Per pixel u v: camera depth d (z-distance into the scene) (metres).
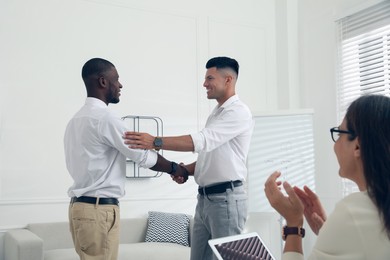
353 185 4.44
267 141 4.44
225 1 5.09
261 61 5.27
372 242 0.89
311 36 5.09
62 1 4.16
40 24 4.05
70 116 4.11
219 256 1.09
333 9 4.77
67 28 4.16
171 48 4.69
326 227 0.96
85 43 4.24
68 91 4.12
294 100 5.22
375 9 4.30
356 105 1.00
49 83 4.04
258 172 4.38
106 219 2.06
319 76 4.96
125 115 4.40
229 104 2.41
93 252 2.04
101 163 2.08
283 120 4.48
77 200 2.07
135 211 4.36
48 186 3.96
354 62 4.51
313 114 4.71
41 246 3.10
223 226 2.30
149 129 4.50
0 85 3.85
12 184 3.83
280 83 5.30
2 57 3.88
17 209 3.84
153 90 4.55
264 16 5.34
